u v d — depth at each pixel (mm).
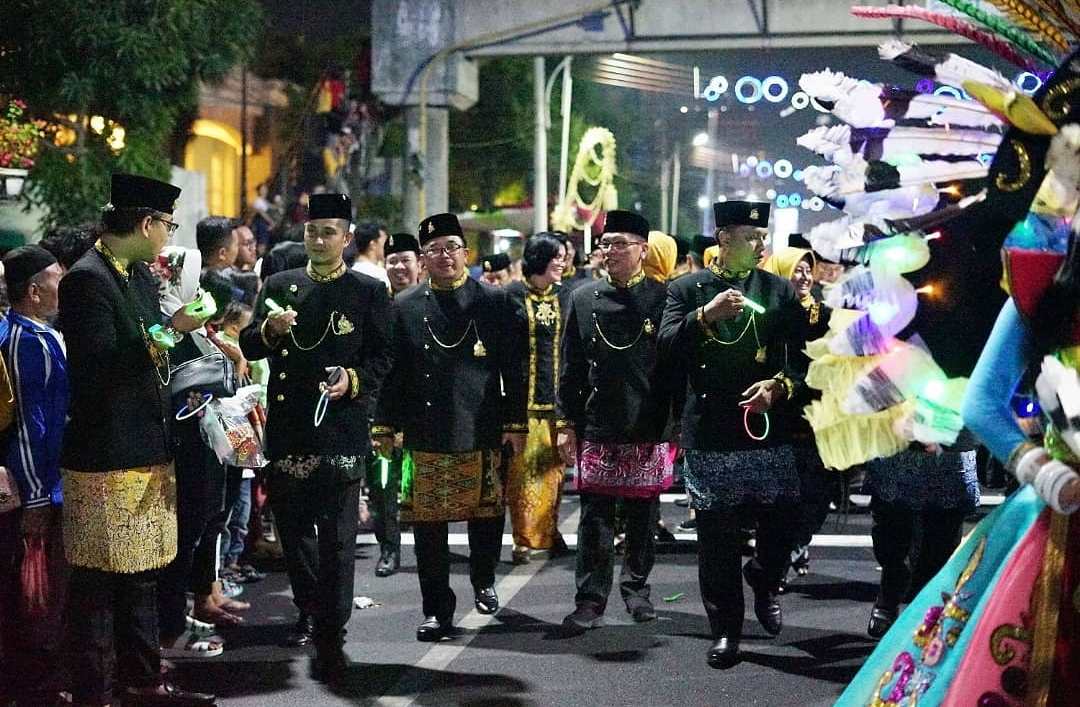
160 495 4922
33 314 5109
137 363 4871
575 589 7566
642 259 6758
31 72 11570
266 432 5840
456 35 16703
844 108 3477
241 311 6980
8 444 5039
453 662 6016
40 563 5098
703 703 5363
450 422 6305
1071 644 3086
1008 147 3314
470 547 6898
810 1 15289
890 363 3445
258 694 5516
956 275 3414
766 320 5758
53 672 5203
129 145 12109
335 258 5832
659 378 6363
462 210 28000
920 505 5961
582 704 5355
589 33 16219
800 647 6227
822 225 3473
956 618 3203
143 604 5043
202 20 11898
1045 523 3102
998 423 3146
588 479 6551
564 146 24031
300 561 5918
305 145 23688
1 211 12609
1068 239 3115
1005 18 3465
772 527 6109
